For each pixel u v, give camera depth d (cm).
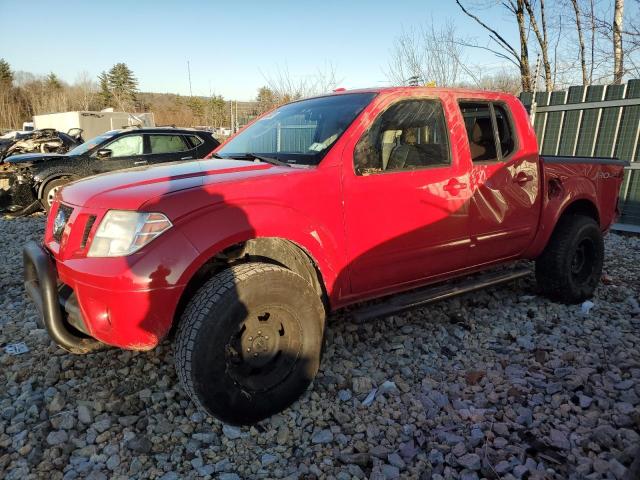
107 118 3338
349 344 371
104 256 251
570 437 260
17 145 1521
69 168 916
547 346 370
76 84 8100
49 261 276
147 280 240
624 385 307
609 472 231
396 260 333
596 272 466
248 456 253
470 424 275
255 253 288
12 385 313
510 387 309
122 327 246
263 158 336
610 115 768
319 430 272
